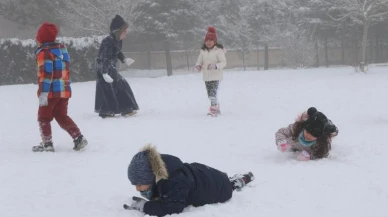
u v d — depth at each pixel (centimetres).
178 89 1662
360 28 3928
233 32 4222
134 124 912
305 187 461
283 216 387
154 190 399
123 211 409
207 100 1323
